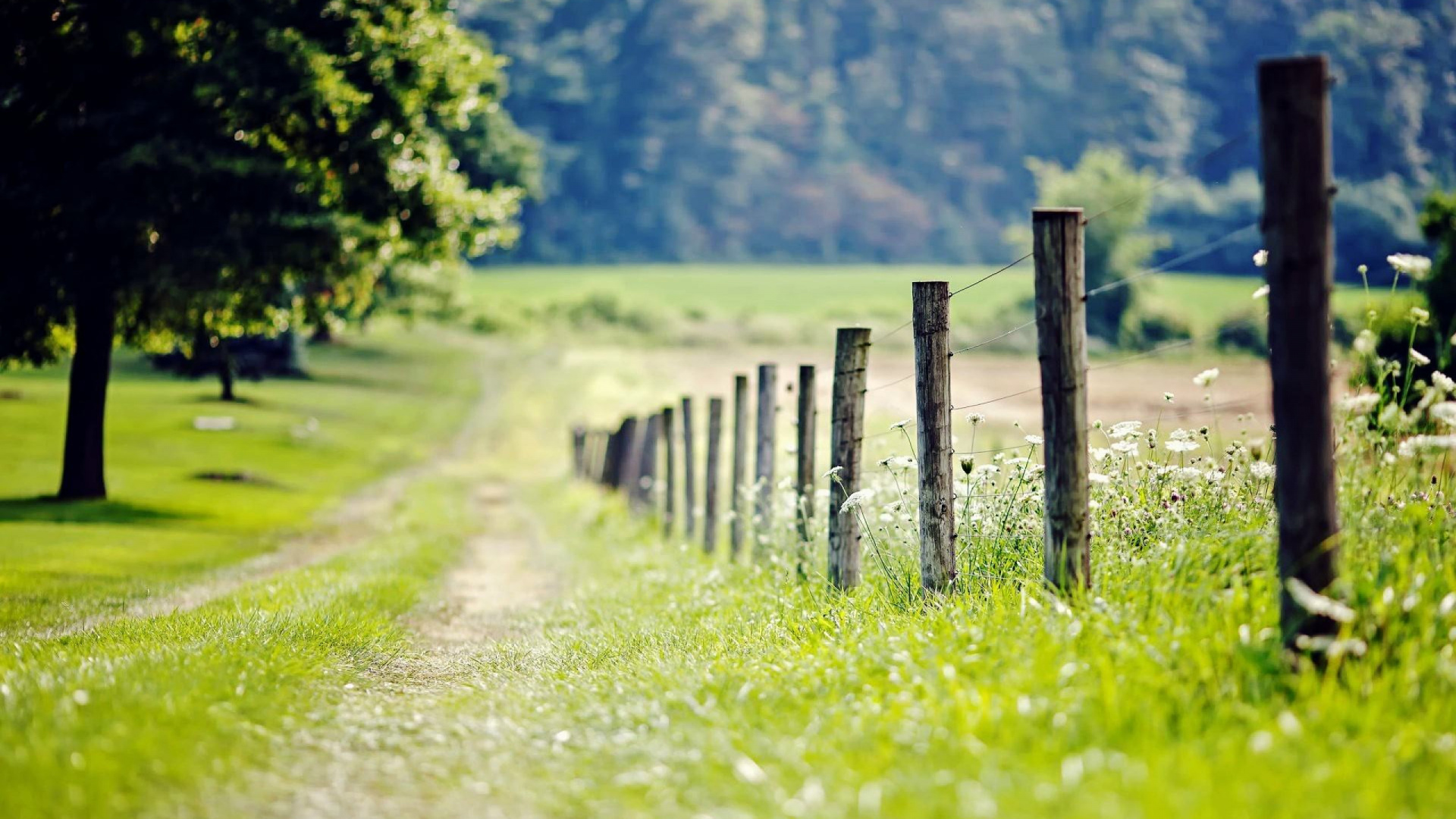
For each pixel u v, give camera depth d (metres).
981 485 16.23
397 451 103.38
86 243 43.25
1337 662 9.38
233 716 11.42
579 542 45.22
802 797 8.34
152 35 41.69
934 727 9.26
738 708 10.87
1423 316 11.59
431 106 45.94
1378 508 11.41
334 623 18.72
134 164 39.78
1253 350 131.12
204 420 96.69
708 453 36.22
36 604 23.88
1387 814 7.27
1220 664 9.65
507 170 107.38
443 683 16.06
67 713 10.54
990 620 12.11
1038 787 7.59
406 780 10.27
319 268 45.06
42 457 70.88
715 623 18.20
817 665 12.22
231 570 32.72
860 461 19.83
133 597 25.73
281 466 80.88
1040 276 12.60
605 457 71.69
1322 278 9.52
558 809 9.29
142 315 47.22
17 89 40.72
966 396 88.12
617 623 20.80
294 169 42.31
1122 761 8.00
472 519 60.75
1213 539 12.31
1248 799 7.27
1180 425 14.44
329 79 40.66
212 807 9.17
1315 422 9.55
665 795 9.05
